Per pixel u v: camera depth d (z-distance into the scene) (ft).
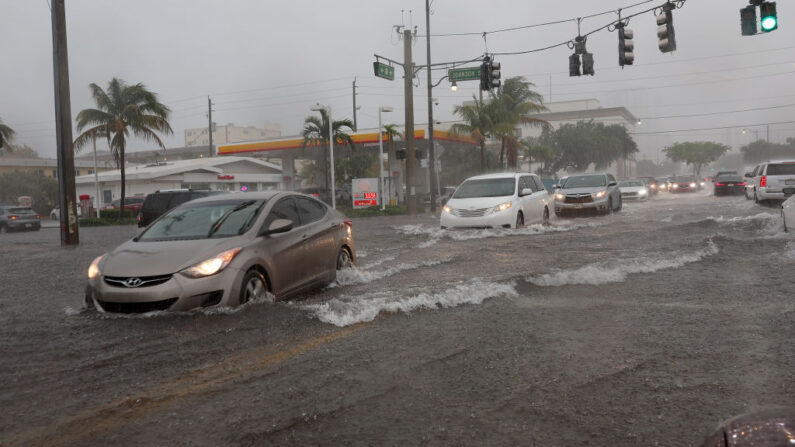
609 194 64.69
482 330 15.44
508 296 19.81
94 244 54.70
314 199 24.88
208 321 16.66
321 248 22.82
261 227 20.39
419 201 130.93
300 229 22.20
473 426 9.30
